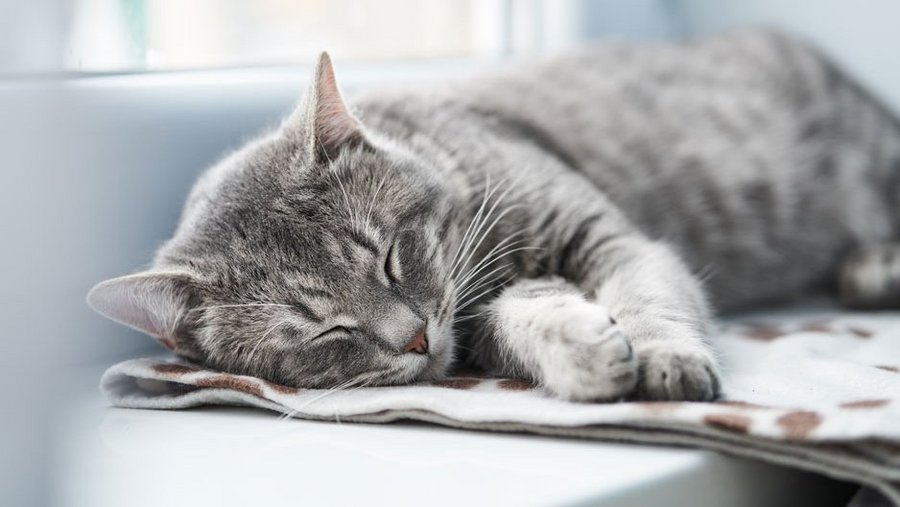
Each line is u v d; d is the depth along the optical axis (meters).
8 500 0.50
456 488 0.51
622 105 0.86
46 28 0.52
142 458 0.56
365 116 0.75
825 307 0.88
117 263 0.71
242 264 0.66
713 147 0.86
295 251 0.65
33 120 0.52
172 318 0.66
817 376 0.61
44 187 0.52
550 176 0.74
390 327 0.64
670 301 0.65
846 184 0.89
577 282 0.71
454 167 0.72
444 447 0.56
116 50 0.81
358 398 0.61
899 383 0.59
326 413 0.60
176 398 0.64
